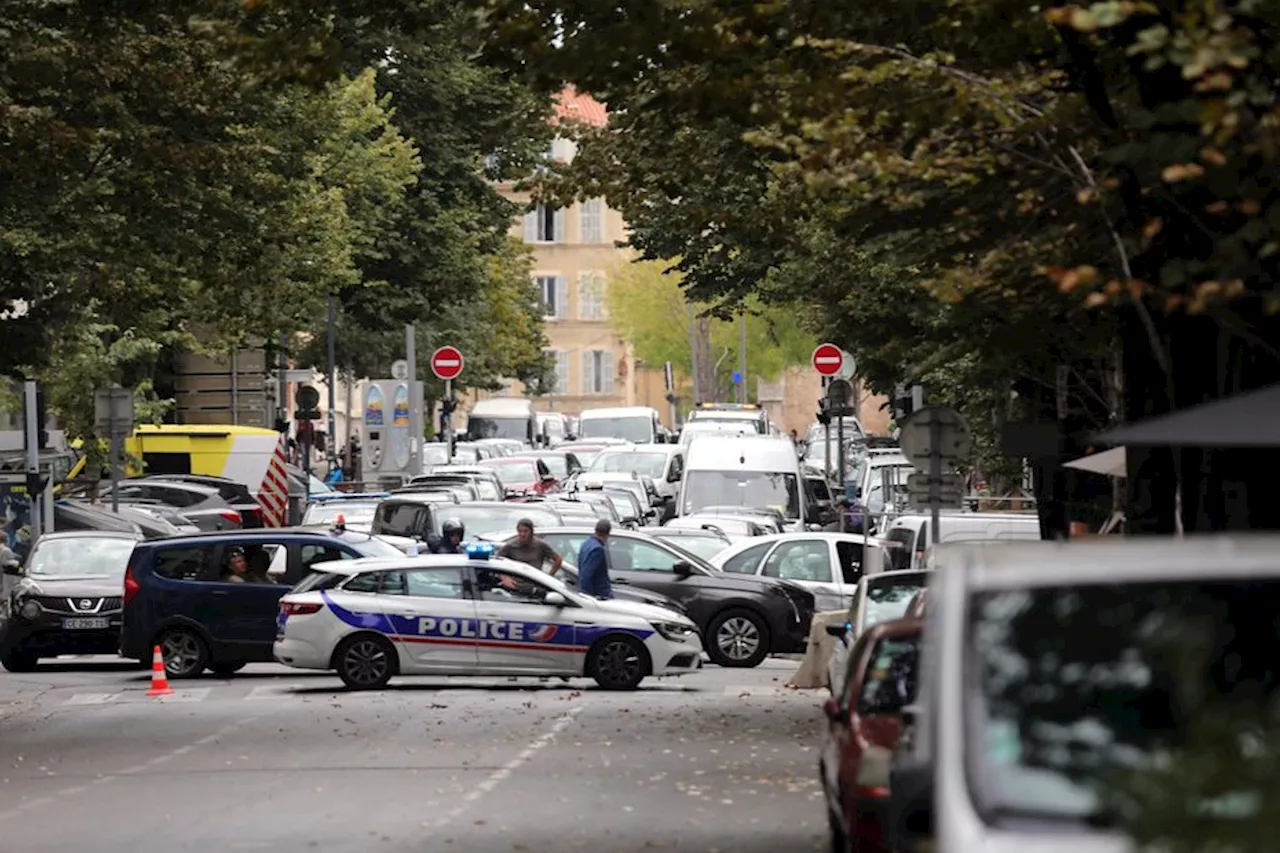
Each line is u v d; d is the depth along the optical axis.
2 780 60.22
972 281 45.44
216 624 91.88
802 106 47.81
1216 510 47.66
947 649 22.28
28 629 96.69
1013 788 20.97
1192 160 38.47
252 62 57.53
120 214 93.06
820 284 109.50
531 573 87.00
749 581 101.06
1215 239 40.38
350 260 176.62
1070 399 88.25
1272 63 38.94
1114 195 45.09
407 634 85.81
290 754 64.56
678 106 53.03
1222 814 16.61
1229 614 21.97
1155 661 21.50
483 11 53.72
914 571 66.12
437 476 161.00
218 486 166.38
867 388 156.62
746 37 51.78
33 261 91.31
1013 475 116.75
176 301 148.00
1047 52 48.94
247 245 103.25
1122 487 85.12
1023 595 22.53
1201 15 34.81
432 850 45.44
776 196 71.19
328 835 47.75
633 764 60.97
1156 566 22.50
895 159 45.22
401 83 189.88
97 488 152.75
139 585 92.00
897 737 36.94
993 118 45.94
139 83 83.94
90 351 149.38
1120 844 19.44
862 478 176.50
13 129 77.06
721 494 153.00
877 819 34.56
